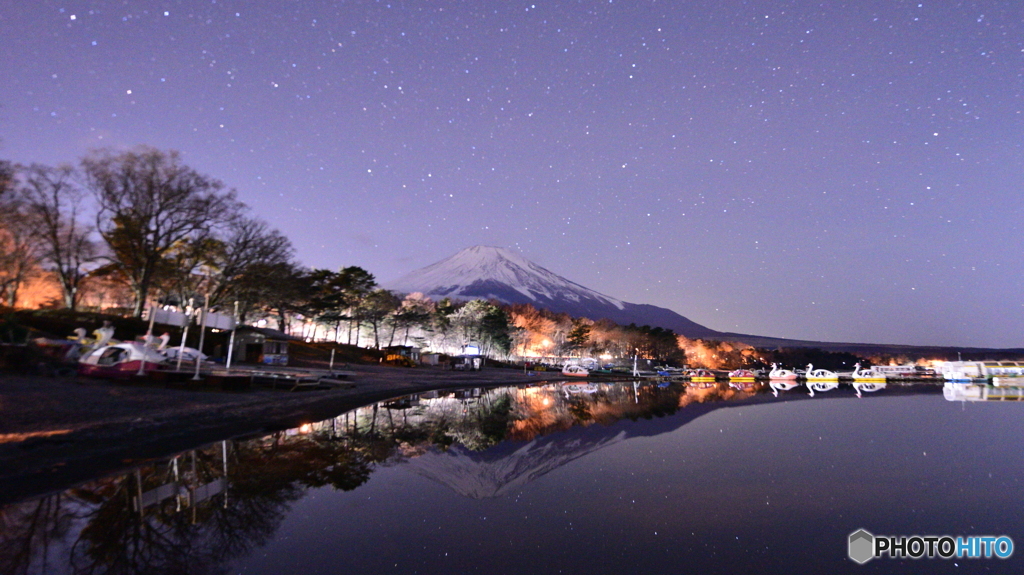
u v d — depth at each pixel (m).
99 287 59.94
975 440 20.52
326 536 8.48
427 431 21.69
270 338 51.28
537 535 8.90
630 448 18.56
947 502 11.37
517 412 30.91
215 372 34.72
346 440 18.17
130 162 47.28
